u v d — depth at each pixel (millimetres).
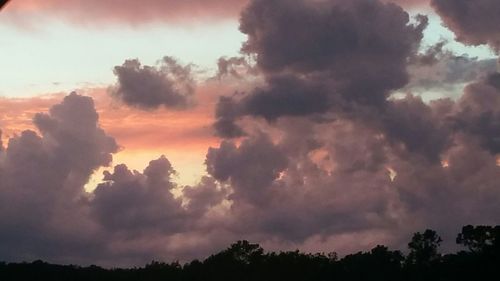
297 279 101625
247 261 105375
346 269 100188
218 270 104125
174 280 103562
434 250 95000
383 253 98375
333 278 99938
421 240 95562
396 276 95188
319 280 100312
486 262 89062
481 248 91562
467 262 91062
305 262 103125
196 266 105250
